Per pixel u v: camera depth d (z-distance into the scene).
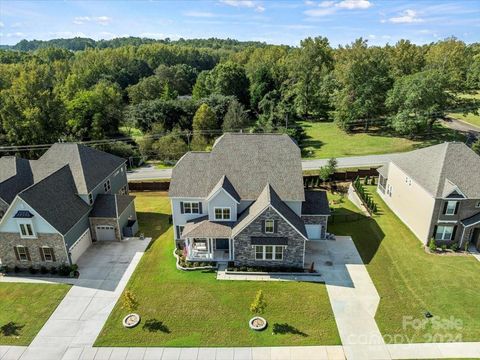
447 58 86.44
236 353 22.17
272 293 27.42
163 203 47.22
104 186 39.28
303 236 29.02
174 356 22.03
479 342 22.64
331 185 50.50
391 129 74.12
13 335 23.97
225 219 31.81
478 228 32.19
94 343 23.17
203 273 30.11
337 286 28.09
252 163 33.50
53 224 29.81
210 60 180.50
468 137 66.44
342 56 82.56
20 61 135.38
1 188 33.72
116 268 31.34
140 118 77.38
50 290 28.56
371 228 37.19
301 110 84.88
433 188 32.12
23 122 63.47
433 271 29.58
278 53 136.75
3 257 31.09
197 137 71.00
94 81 114.62
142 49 161.38
